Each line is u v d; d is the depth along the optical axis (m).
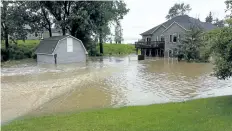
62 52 28.95
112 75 18.44
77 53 30.58
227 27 8.55
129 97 11.39
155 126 6.14
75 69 22.33
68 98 11.27
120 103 10.29
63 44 28.92
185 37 32.19
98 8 37.34
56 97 11.44
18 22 33.78
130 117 7.12
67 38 29.22
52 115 8.19
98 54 41.66
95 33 38.34
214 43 8.54
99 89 13.27
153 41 41.44
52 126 6.51
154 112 7.64
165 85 14.25
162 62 29.20
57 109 9.41
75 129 6.15
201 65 25.20
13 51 32.66
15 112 8.99
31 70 21.62
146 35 47.12
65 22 36.12
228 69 8.42
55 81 15.80
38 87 13.80
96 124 6.51
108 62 29.64
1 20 32.28
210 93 12.06
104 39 43.09
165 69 22.08
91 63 28.38
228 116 6.78
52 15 37.91
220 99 9.40
